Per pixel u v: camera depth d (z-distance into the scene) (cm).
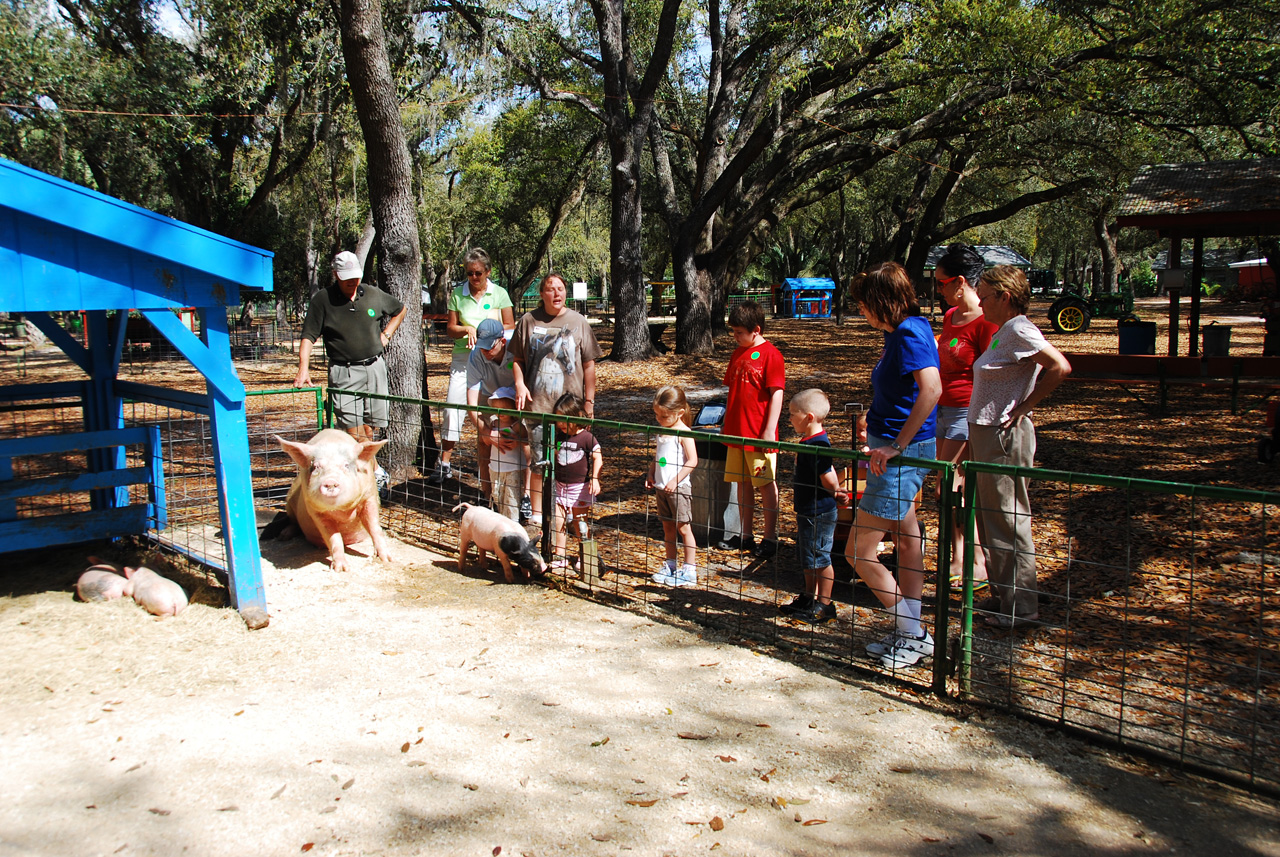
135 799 306
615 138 1916
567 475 559
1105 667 405
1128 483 326
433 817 296
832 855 276
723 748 341
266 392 644
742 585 535
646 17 2341
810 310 4178
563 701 381
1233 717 354
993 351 452
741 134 2145
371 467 568
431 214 3881
